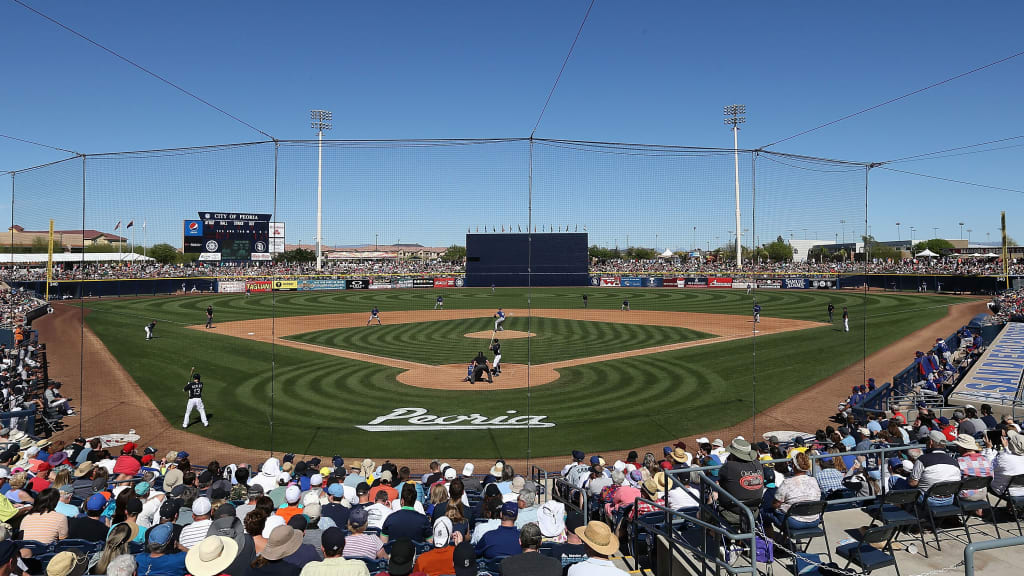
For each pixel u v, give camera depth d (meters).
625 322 39.78
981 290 52.28
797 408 18.39
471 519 8.38
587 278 65.62
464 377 23.05
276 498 8.73
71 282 52.00
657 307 49.16
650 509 7.74
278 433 16.33
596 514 8.70
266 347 29.78
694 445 15.21
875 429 12.17
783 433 15.64
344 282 68.81
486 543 6.39
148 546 5.95
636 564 6.77
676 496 7.89
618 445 15.32
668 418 17.45
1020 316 30.84
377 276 68.38
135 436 15.37
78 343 30.62
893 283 60.66
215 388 21.28
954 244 158.12
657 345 29.97
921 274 57.75
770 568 5.73
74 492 9.23
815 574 5.86
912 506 6.45
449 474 10.52
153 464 12.60
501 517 6.80
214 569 5.25
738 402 19.00
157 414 18.20
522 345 30.80
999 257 69.81
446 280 71.25
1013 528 6.70
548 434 16.19
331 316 44.25
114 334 33.69
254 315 44.34
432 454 14.80
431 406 18.88
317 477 8.86
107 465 11.22
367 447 15.26
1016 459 6.75
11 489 8.48
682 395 19.92
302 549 5.63
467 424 17.03
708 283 65.31
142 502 7.95
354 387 21.39
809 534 6.00
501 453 14.84
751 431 16.22
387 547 6.75
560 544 6.86
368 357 27.31
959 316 38.62
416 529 6.91
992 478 6.55
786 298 53.84
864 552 5.77
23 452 11.50
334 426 16.94
